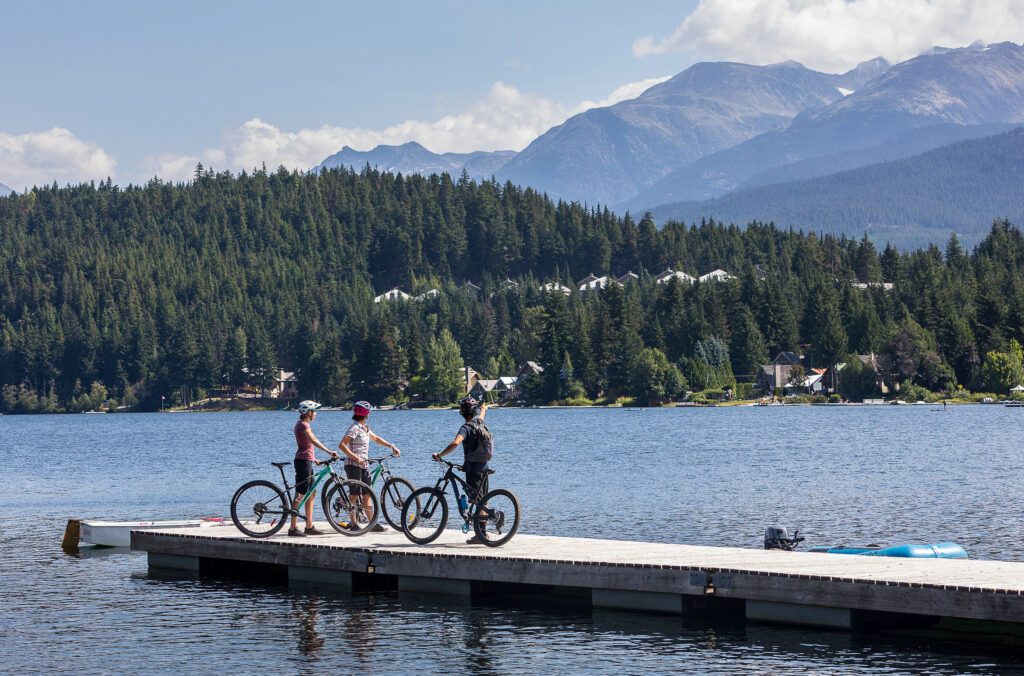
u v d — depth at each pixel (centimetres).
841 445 10294
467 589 2672
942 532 4050
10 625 2489
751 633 2283
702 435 12838
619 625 2381
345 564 2747
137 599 2781
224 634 2372
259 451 11662
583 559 2500
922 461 7944
